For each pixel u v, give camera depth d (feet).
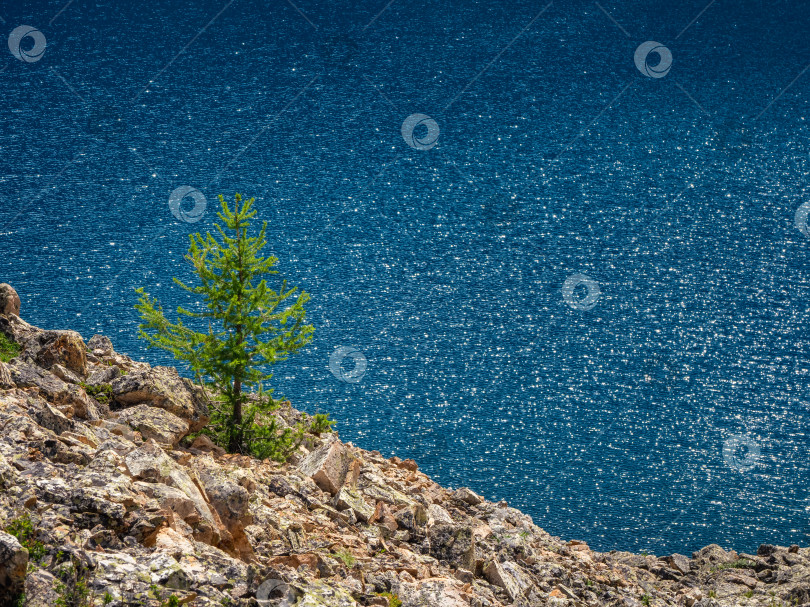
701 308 244.63
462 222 310.65
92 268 251.39
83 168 341.82
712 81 474.08
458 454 157.89
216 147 378.73
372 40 554.87
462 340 222.69
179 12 587.27
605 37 559.79
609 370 207.10
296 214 313.32
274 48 531.50
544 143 392.06
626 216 317.22
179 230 285.84
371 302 246.68
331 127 412.98
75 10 572.10
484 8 620.90
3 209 298.35
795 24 570.05
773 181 343.87
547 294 255.29
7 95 429.79
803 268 270.87
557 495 141.18
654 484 148.05
